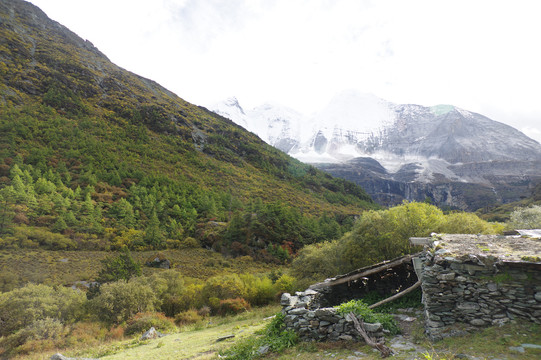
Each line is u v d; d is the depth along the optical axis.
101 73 193.38
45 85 146.25
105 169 100.38
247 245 67.19
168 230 75.56
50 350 17.53
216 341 14.09
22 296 22.41
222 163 152.62
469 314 8.38
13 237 52.38
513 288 7.96
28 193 68.38
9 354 17.34
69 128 119.44
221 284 31.66
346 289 15.32
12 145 90.94
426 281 9.19
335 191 170.50
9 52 156.88
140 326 21.75
